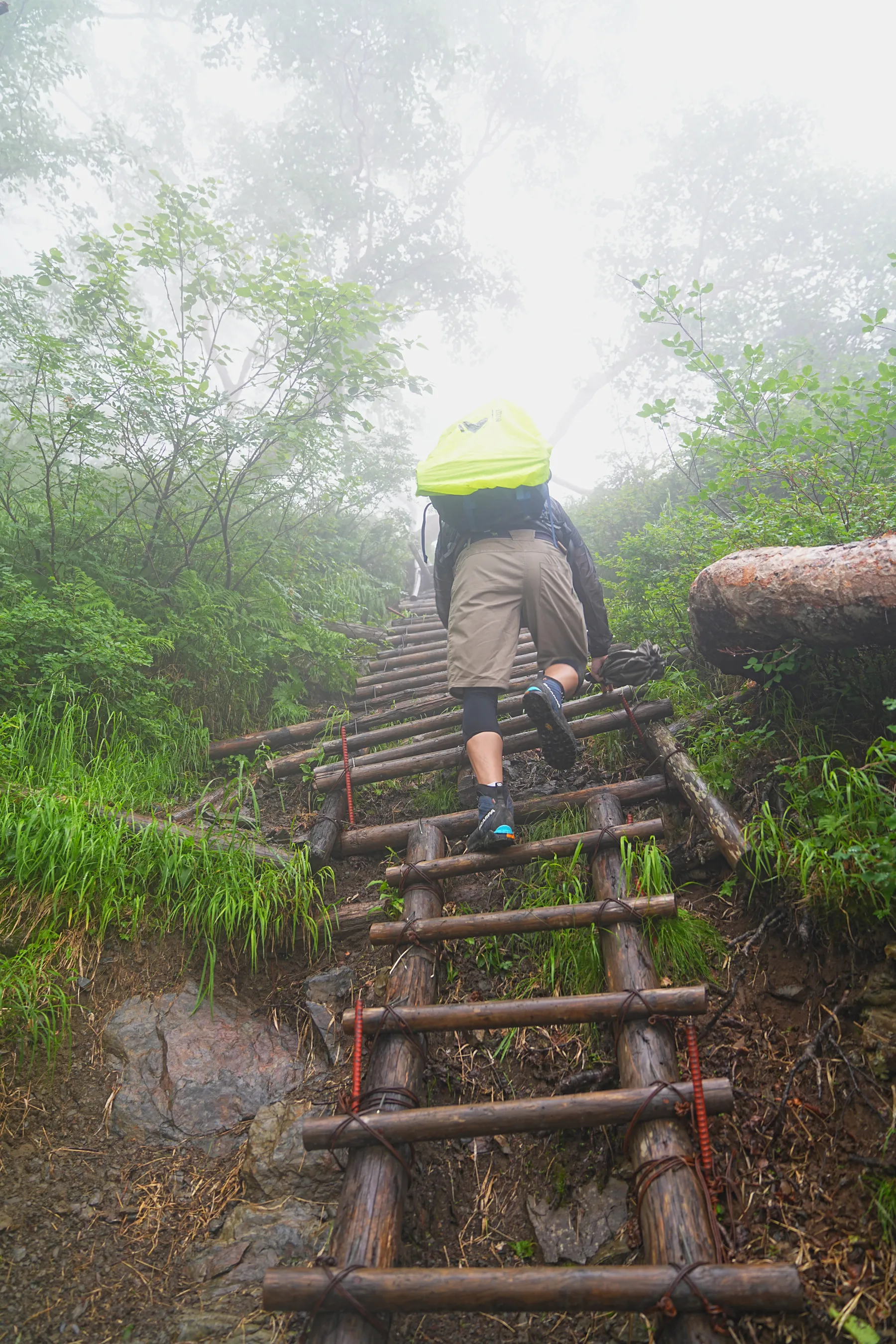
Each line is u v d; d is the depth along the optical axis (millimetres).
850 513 3164
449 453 2666
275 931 2561
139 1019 2275
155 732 3533
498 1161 1893
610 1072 1928
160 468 4582
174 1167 1983
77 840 2504
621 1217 1681
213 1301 1678
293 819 3400
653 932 2162
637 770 3068
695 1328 1302
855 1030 1772
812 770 2398
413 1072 1925
